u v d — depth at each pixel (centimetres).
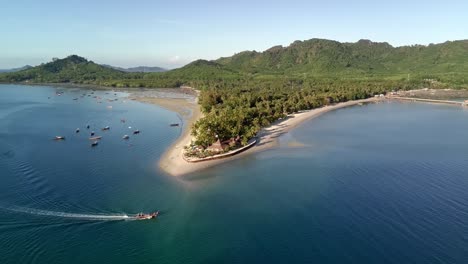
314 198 9650
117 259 7006
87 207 8962
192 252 7275
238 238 7756
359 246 7400
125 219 8444
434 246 7344
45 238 7600
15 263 6794
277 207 9150
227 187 10444
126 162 12631
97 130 18150
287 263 6925
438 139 16362
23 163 12256
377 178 11075
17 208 8800
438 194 9794
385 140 16138
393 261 6900
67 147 14650
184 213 8812
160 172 11612
